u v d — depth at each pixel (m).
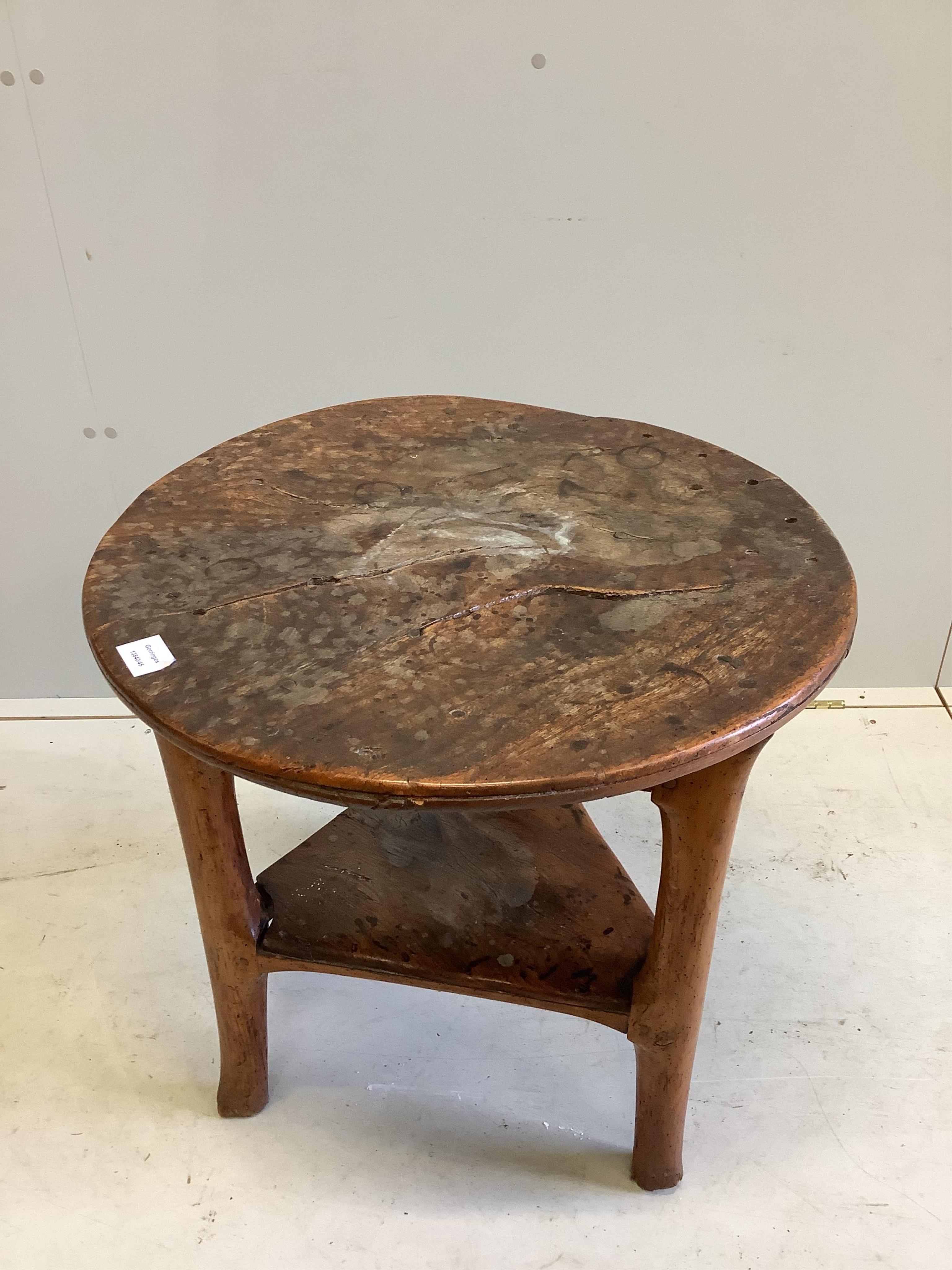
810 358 1.85
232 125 1.63
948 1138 1.40
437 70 1.59
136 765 2.05
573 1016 1.58
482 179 1.68
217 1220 1.31
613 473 1.35
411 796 0.88
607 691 0.98
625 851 1.85
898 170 1.66
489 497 1.30
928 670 2.22
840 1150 1.39
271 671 1.01
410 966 1.21
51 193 1.69
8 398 1.89
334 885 1.32
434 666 1.01
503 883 1.33
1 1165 1.37
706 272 1.77
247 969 1.26
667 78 1.59
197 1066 1.50
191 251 1.75
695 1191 1.35
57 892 1.77
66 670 2.21
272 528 1.23
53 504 2.01
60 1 1.52
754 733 0.94
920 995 1.59
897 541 2.05
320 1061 1.52
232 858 1.18
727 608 1.09
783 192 1.69
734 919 1.71
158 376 1.87
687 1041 1.20
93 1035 1.54
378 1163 1.38
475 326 1.83
